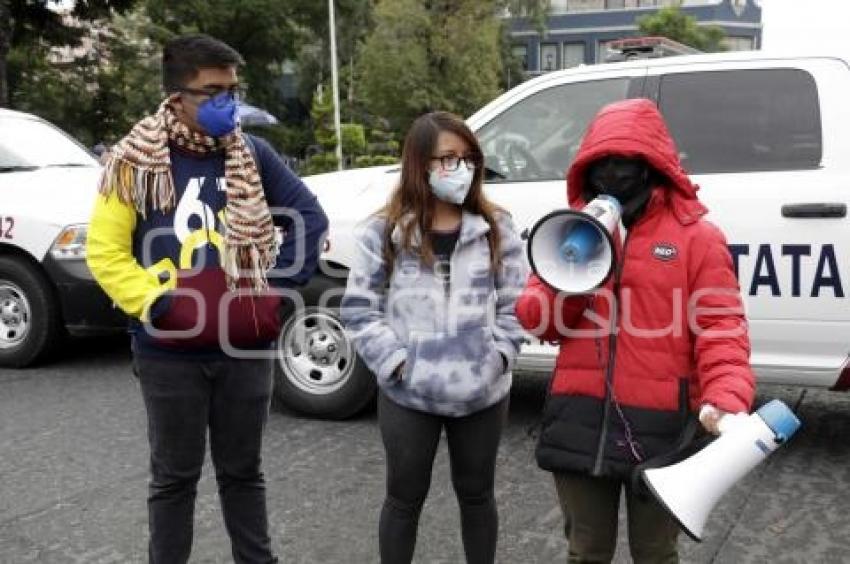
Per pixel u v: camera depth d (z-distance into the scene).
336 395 4.97
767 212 4.22
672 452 2.17
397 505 2.76
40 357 6.29
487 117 4.88
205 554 3.42
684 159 4.45
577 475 2.35
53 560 3.37
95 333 6.07
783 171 4.27
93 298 5.95
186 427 2.74
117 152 2.59
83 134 30.48
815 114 4.28
